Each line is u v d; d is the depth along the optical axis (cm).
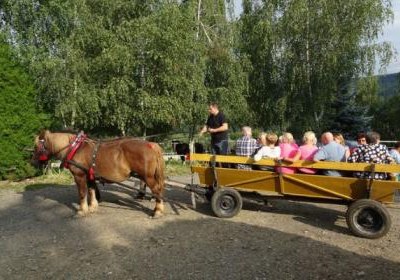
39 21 1670
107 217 882
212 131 1001
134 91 1716
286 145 912
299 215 909
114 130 2031
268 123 2503
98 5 1766
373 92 2423
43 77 1591
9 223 870
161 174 872
